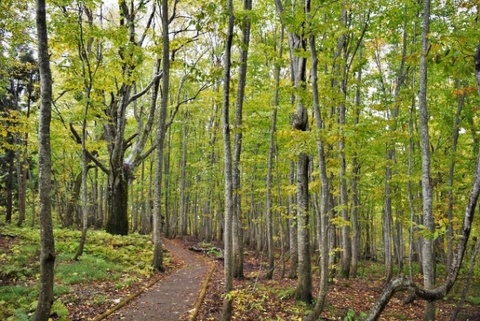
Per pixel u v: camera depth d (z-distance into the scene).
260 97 14.55
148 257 14.70
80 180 25.52
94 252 13.60
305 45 8.90
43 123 5.21
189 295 9.81
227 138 7.00
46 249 5.11
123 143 20.30
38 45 5.20
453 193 15.31
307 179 9.69
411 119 12.11
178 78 26.55
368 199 21.19
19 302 7.59
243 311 8.18
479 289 14.38
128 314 7.89
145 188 35.88
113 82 13.52
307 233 9.62
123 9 16.55
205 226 32.03
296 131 7.72
